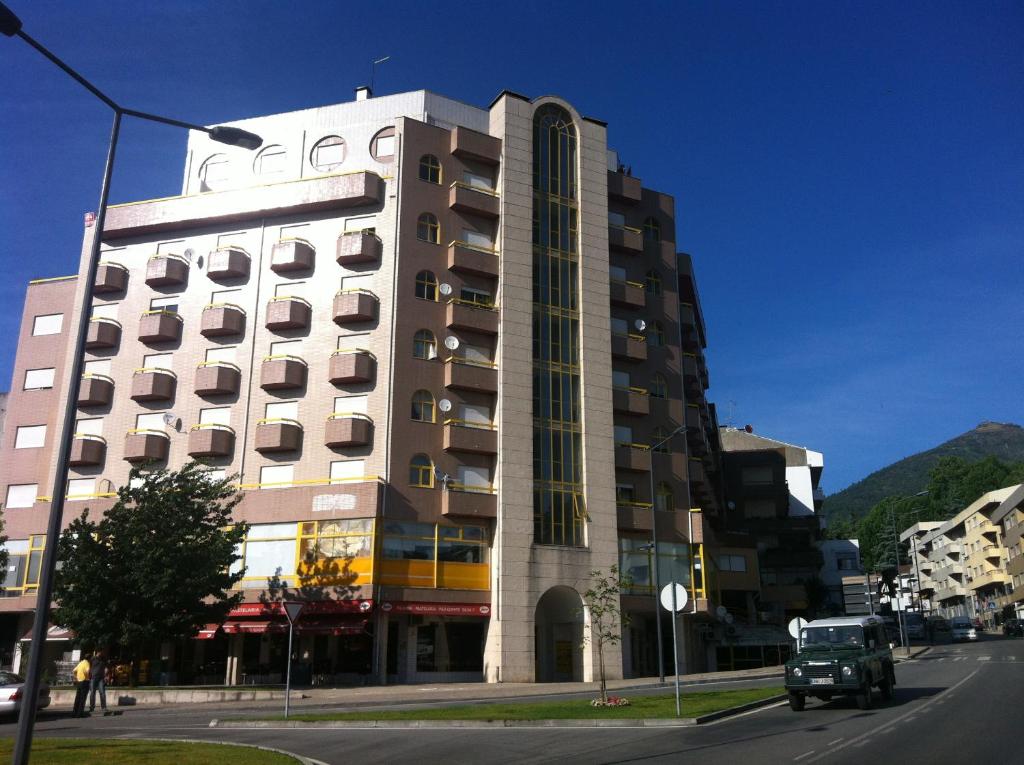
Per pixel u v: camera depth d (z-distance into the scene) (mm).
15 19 12555
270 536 41906
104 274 49375
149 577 34562
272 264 47281
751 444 90688
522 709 24312
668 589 22109
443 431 44156
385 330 45000
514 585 42719
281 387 45438
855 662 21750
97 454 47000
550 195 50750
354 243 45875
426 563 41750
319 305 46562
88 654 36125
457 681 41781
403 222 46531
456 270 47062
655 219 56969
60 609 34906
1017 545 86938
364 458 43125
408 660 40969
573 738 18469
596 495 46875
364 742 18641
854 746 15328
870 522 135125
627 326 53375
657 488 51188
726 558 64688
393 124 50844
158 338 47906
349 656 40938
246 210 48250
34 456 48594
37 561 45312
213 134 16156
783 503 79000
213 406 46469
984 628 100062
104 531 35969
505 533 43250
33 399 49719
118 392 48125
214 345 47500
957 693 24672
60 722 25641
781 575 78312
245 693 32625
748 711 23125
